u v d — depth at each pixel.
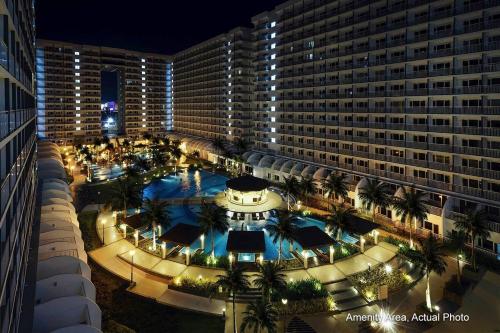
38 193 59.62
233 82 128.00
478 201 55.19
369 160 77.06
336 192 67.88
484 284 44.31
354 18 79.44
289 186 69.12
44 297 31.06
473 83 58.19
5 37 21.30
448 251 53.38
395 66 71.12
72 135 151.25
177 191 91.12
